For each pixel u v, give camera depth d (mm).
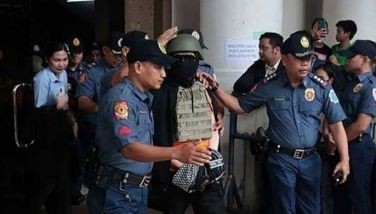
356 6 5902
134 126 2484
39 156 3713
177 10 6523
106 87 3146
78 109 4250
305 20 6520
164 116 2871
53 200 3879
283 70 3369
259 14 4746
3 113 3717
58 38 7148
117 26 6848
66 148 3824
